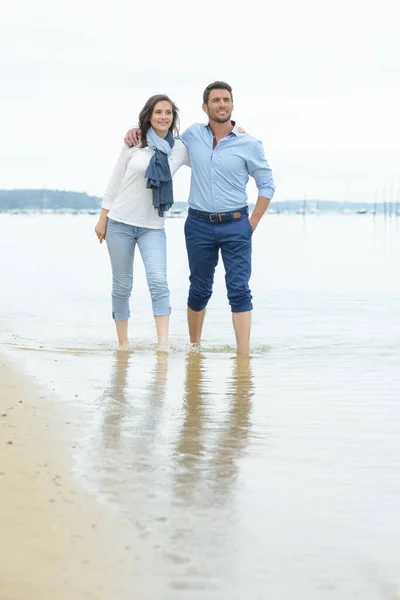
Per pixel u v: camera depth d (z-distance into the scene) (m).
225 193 8.12
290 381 6.52
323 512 3.52
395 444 4.61
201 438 4.65
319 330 9.91
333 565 3.00
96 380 6.24
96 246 37.66
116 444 4.39
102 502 3.46
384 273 20.75
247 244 8.19
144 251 8.28
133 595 2.68
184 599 2.69
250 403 5.66
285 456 4.36
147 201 8.14
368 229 82.31
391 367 7.23
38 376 6.19
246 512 3.48
